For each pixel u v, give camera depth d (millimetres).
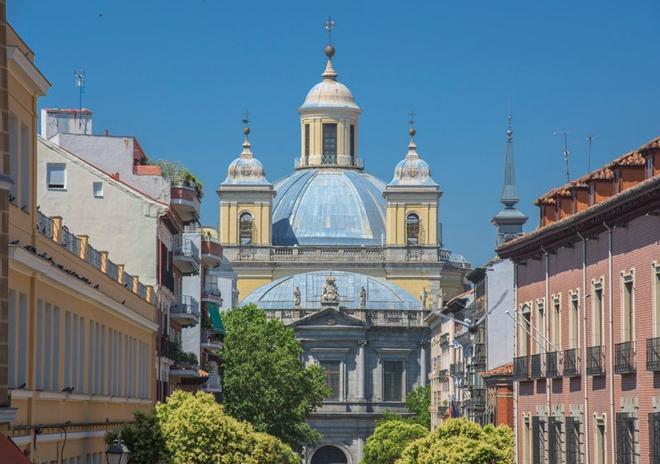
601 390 80062
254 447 100250
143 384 98688
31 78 62875
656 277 71312
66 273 67438
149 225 108250
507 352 138875
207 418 99312
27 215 63219
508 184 173750
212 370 161875
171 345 115312
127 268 107875
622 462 75438
